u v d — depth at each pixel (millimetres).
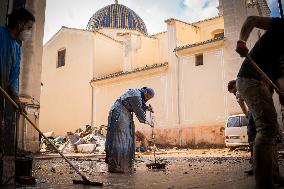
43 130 29281
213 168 6316
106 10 34906
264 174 3000
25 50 11227
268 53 3088
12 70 3752
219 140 19328
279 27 2975
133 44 28484
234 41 19219
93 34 27516
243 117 15422
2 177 3648
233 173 5117
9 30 3621
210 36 27328
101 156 12578
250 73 3119
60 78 28969
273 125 3008
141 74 23625
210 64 20375
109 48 28781
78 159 10453
